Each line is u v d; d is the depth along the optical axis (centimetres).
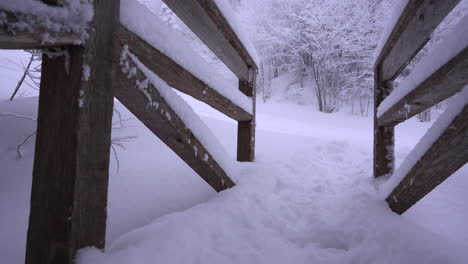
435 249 115
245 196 181
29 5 61
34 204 77
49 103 77
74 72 75
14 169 209
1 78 431
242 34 238
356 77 1152
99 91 80
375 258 121
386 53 230
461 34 94
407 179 137
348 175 281
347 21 1163
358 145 420
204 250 115
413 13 166
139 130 310
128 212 154
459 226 155
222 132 389
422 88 130
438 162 112
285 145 384
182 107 130
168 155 255
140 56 106
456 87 119
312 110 1212
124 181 192
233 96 212
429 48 929
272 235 147
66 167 74
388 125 240
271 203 186
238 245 128
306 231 159
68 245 73
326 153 375
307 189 231
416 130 869
